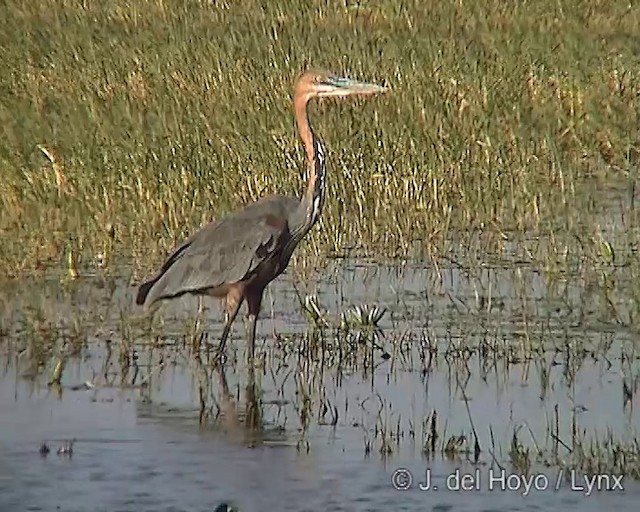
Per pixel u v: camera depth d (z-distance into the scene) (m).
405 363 12.73
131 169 18.61
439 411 11.48
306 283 15.16
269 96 22.88
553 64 25.50
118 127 21.17
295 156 18.97
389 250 16.22
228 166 18.62
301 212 13.56
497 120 21.38
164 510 9.52
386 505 9.60
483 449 10.63
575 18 30.73
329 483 10.01
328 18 31.61
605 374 12.30
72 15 32.03
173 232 16.69
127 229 16.88
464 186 18.17
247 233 13.21
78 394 12.07
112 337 13.59
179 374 12.62
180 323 14.15
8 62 26.41
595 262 15.30
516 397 11.80
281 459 10.51
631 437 10.76
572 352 12.80
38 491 9.85
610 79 24.42
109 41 28.75
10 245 16.23
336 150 19.28
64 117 21.95
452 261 15.75
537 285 14.84
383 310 13.82
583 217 17.28
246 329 13.91
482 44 27.59
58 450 10.66
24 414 11.53
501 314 13.95
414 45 27.36
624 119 21.84
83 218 17.27
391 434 10.94
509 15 31.31
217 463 10.42
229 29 30.16
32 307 14.41
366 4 32.53
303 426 11.21
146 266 15.66
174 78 24.47
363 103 22.39
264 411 11.60
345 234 16.64
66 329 13.80
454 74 24.47
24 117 21.95
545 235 16.66
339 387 12.12
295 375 12.45
